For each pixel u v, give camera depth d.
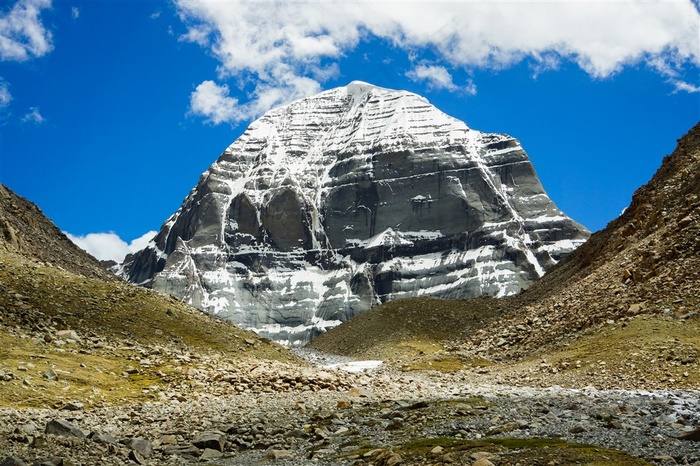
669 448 29.14
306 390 54.00
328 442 34.03
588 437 31.41
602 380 55.34
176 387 52.69
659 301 66.88
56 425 33.94
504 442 30.36
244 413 42.31
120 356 58.97
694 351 56.09
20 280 68.38
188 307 77.69
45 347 56.50
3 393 44.44
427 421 37.34
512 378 63.00
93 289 72.19
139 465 30.03
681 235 75.00
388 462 28.28
